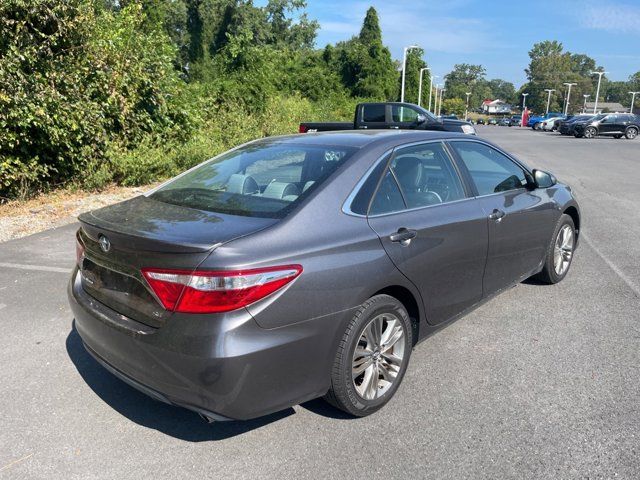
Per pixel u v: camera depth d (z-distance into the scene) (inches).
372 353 121.6
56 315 179.6
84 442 114.2
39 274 219.6
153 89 443.5
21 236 277.1
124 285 109.6
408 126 624.7
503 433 116.3
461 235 143.9
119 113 409.4
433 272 135.3
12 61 320.2
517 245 173.3
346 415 123.9
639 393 131.6
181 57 1625.2
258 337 99.4
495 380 138.6
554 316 179.5
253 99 692.7
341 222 116.8
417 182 140.8
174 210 120.6
